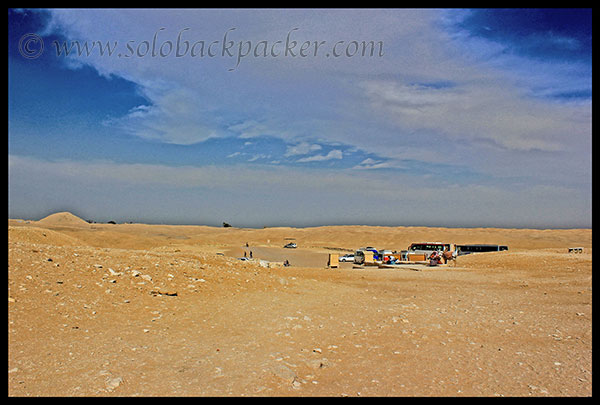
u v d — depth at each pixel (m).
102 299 9.71
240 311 10.32
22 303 8.51
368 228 154.25
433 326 9.50
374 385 5.89
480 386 5.91
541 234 133.50
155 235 139.50
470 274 23.98
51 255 12.66
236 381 5.81
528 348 7.89
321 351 7.37
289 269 26.02
